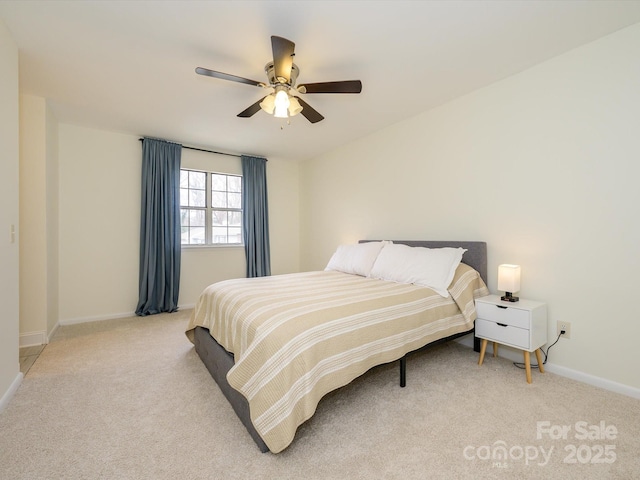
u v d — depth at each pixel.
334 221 4.43
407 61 2.17
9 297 1.86
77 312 3.46
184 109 2.98
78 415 1.66
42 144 2.75
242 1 1.60
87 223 3.52
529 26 1.81
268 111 2.19
